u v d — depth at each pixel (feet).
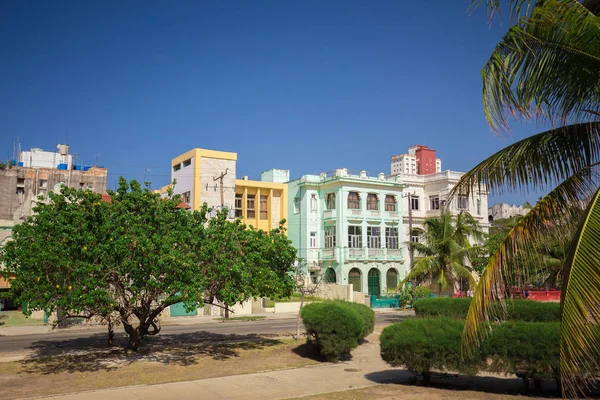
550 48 24.59
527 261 25.72
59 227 45.34
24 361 51.06
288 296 62.85
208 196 143.13
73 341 67.41
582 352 20.22
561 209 24.88
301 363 51.13
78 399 34.73
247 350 59.41
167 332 79.36
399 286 101.81
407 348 38.58
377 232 156.76
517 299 58.03
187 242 51.83
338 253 148.66
